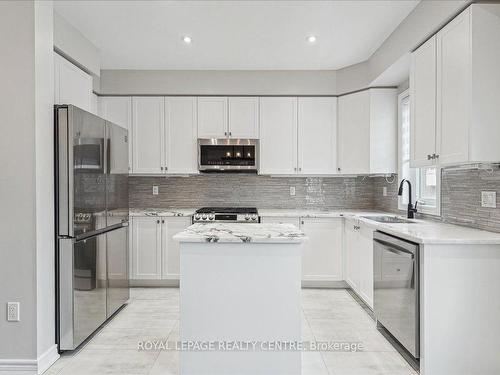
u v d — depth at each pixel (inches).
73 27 126.0
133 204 188.4
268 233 86.2
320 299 149.1
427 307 85.7
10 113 89.5
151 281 169.2
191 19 120.8
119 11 115.2
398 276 98.9
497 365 85.7
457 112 90.1
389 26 125.3
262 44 141.5
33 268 89.7
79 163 100.9
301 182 187.9
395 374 90.1
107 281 120.3
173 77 173.3
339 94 171.5
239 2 109.5
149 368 93.0
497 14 84.8
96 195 111.7
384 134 159.6
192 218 164.9
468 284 85.5
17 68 89.3
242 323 82.7
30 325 89.9
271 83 173.2
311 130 174.2
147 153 175.2
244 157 173.5
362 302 145.1
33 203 89.5
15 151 89.5
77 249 100.7
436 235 89.5
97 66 145.9
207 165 173.3
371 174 165.0
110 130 122.2
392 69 135.6
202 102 174.4
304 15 117.7
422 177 142.6
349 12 115.3
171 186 188.7
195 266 82.8
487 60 84.7
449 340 85.9
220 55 153.7
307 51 148.6
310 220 163.5
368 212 167.2
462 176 108.7
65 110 97.1
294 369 82.9
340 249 163.3
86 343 107.7
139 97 174.6
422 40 108.1
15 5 89.1
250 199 188.2
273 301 82.8
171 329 118.1
